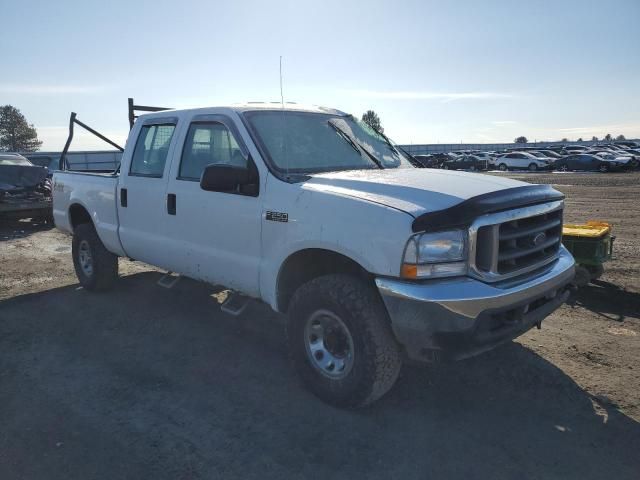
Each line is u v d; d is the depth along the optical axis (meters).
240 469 2.85
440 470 2.81
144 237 4.94
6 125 89.62
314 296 3.38
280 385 3.81
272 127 4.05
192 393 3.71
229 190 3.69
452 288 2.88
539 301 3.35
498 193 3.14
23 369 4.11
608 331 4.78
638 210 13.44
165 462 2.91
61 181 6.37
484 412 3.40
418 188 3.22
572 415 3.35
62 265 7.75
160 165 4.80
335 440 3.10
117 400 3.61
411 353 3.03
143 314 5.36
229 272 4.06
